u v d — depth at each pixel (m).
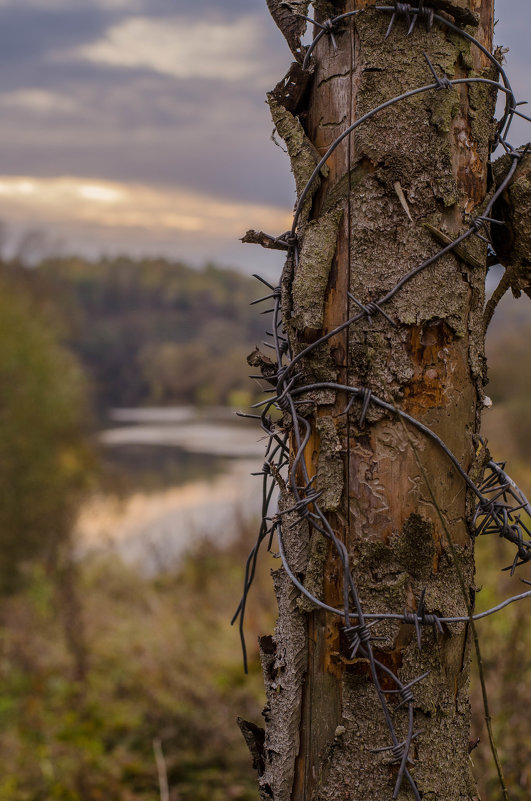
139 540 11.62
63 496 10.50
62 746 4.18
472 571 1.33
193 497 17.36
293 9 1.32
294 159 1.30
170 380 58.22
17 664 5.69
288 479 1.35
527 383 12.88
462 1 1.25
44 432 10.82
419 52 1.24
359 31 1.25
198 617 6.14
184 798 3.57
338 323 1.27
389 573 1.25
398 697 1.23
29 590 9.05
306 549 1.30
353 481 1.26
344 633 1.25
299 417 1.32
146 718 4.32
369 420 1.25
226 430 40.41
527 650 3.36
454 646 1.28
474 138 1.27
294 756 1.30
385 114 1.23
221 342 61.22
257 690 4.58
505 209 1.32
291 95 1.32
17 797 3.74
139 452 28.81
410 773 1.23
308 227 1.28
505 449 11.64
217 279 69.00
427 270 1.25
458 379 1.28
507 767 2.81
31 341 11.43
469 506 1.30
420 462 1.20
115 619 6.38
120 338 60.22
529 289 1.34
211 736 4.07
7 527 9.52
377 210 1.25
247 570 1.48
